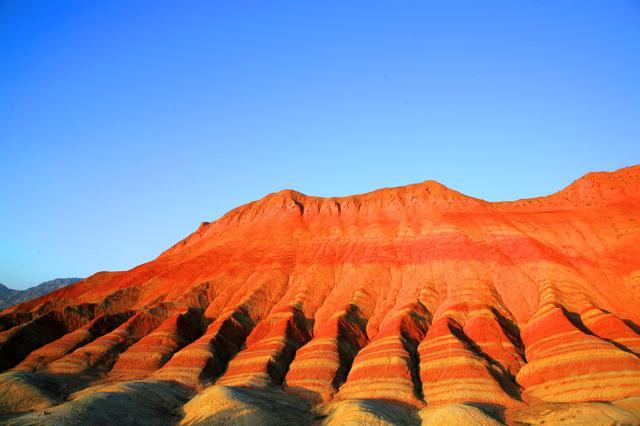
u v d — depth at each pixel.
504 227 119.44
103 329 110.50
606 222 111.31
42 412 63.97
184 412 70.25
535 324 87.75
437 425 61.94
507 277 104.50
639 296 91.06
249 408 66.88
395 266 117.88
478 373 75.19
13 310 148.88
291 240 137.25
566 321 81.50
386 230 132.88
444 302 102.19
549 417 61.88
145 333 106.94
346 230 137.38
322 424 66.75
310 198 159.12
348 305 103.50
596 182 125.69
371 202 148.88
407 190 148.62
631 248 101.06
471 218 127.38
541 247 109.19
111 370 93.56
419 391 76.25
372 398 74.56
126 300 129.00
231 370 88.69
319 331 98.38
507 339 84.94
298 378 83.44
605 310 89.81
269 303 113.19
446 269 111.50
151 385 78.62
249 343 99.06
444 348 82.75
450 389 73.94
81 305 122.50
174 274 136.75
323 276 119.12
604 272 98.69
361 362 84.19
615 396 65.38
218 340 95.50
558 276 99.69
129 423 65.06
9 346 102.62
